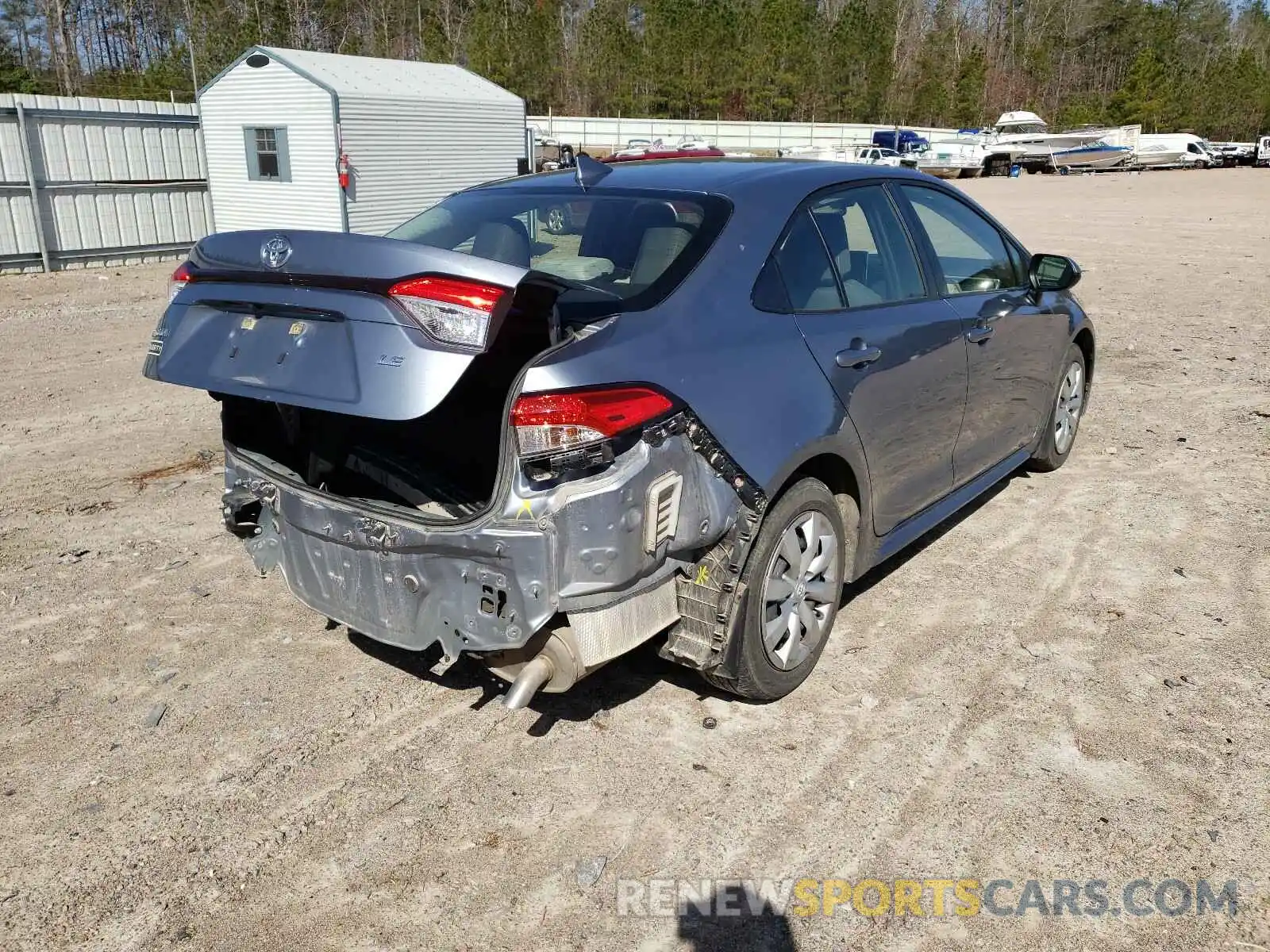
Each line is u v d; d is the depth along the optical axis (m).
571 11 85.00
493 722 3.45
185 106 18.41
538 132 52.09
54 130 15.84
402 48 81.75
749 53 70.69
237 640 4.02
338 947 2.53
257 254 2.88
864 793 3.05
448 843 2.88
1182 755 3.20
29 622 4.15
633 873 2.76
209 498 5.54
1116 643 3.90
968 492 4.68
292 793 3.10
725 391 3.01
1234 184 38.06
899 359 3.75
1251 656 3.78
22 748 3.33
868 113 75.12
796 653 3.48
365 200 18.48
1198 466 5.90
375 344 2.62
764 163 3.91
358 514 3.02
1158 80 81.06
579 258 3.36
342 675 3.77
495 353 3.32
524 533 2.70
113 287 14.15
